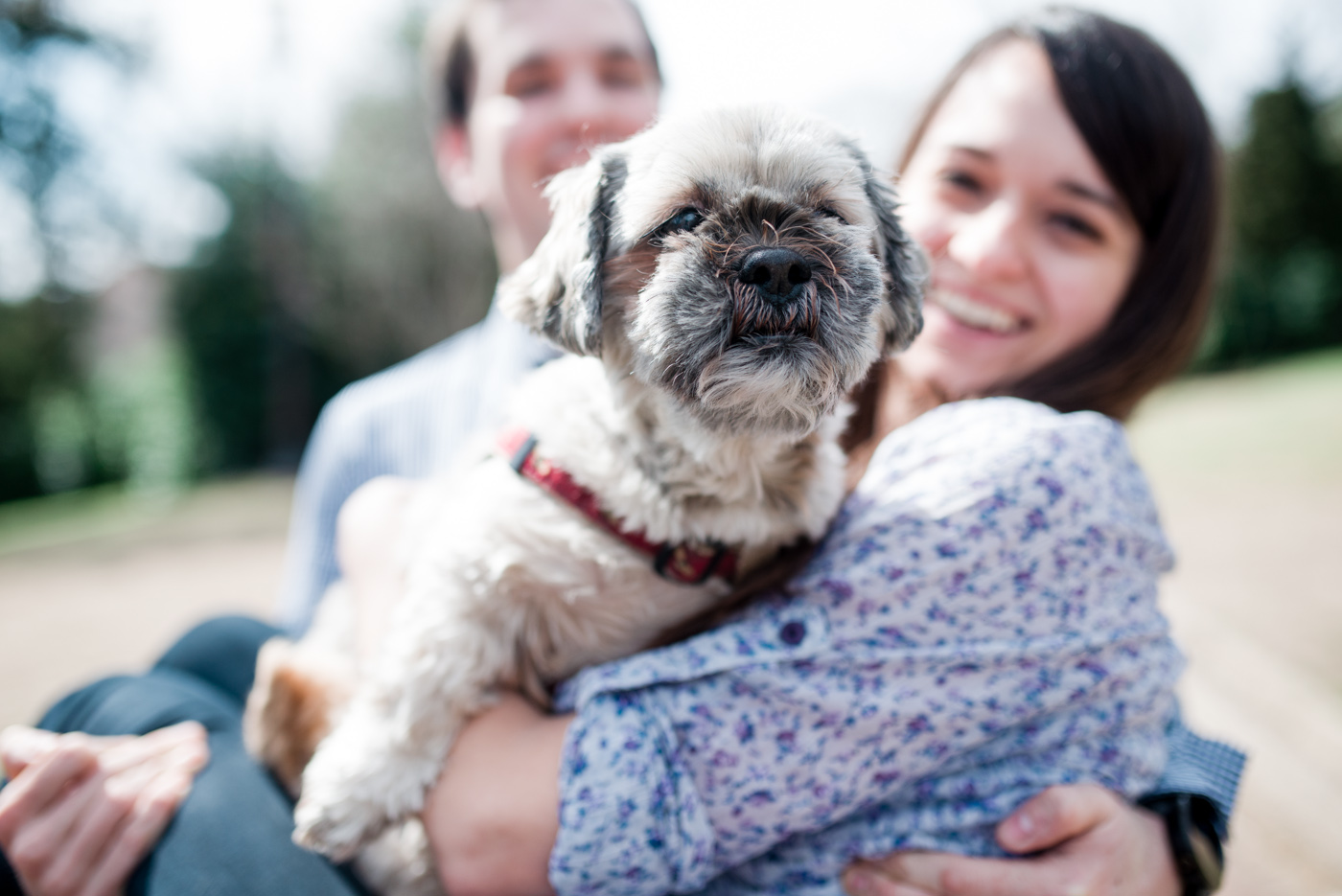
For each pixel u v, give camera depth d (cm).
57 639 163
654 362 45
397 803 43
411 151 534
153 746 48
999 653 41
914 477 44
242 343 568
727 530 46
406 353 572
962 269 53
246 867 44
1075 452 43
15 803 44
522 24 70
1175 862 43
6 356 503
